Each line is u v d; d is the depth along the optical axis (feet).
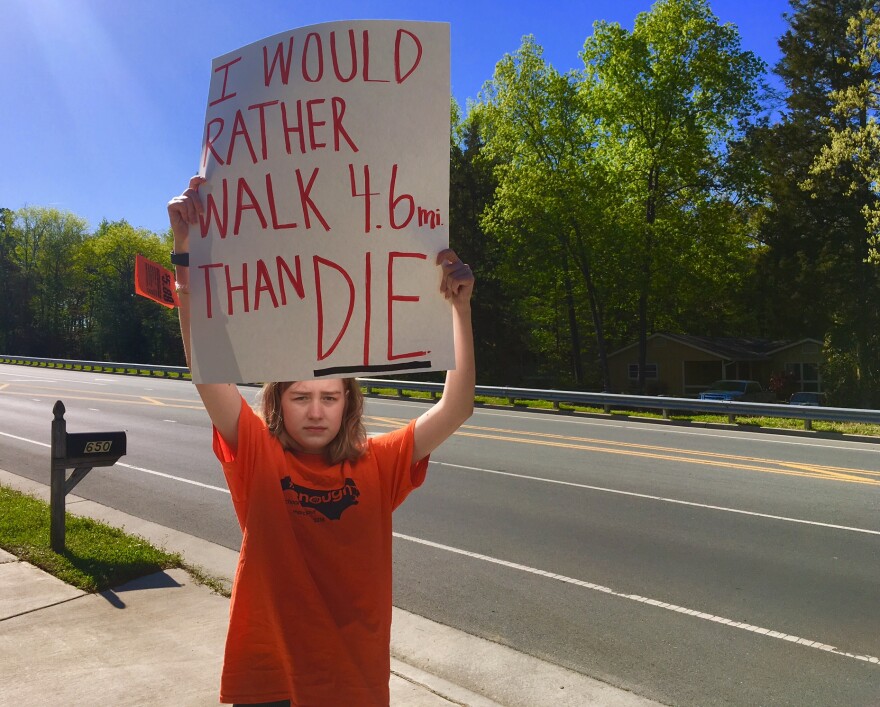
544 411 71.36
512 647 15.20
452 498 28.91
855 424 54.85
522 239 115.65
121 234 229.45
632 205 112.06
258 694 6.20
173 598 16.53
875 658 14.70
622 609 17.29
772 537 23.36
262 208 6.17
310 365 6.11
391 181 6.20
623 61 106.11
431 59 6.27
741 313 152.05
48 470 34.35
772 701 12.95
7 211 262.26
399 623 16.44
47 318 257.75
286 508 6.35
